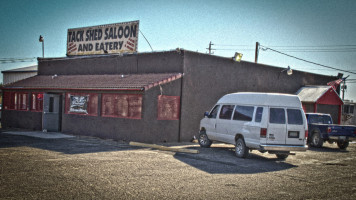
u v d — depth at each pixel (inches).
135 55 733.3
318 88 981.2
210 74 719.7
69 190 265.1
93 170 340.5
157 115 616.1
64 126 732.0
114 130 637.3
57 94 755.4
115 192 264.4
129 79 671.8
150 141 604.4
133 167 364.5
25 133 701.9
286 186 310.3
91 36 824.3
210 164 409.1
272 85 903.7
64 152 454.0
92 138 653.9
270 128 443.8
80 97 702.5
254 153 540.4
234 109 510.6
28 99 805.9
